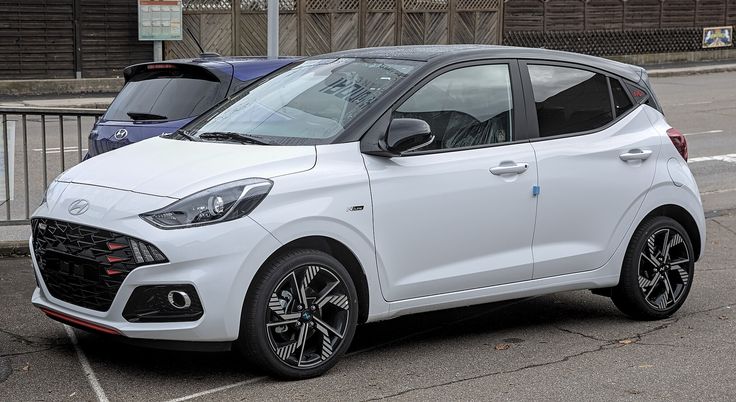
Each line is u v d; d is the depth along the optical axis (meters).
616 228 6.38
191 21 23.70
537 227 6.06
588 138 6.32
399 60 6.04
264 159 5.29
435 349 5.97
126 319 5.02
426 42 27.64
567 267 6.20
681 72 30.91
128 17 23.27
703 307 7.01
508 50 6.21
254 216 5.04
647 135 6.59
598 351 5.94
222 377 5.35
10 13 21.83
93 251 5.09
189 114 7.99
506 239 5.94
